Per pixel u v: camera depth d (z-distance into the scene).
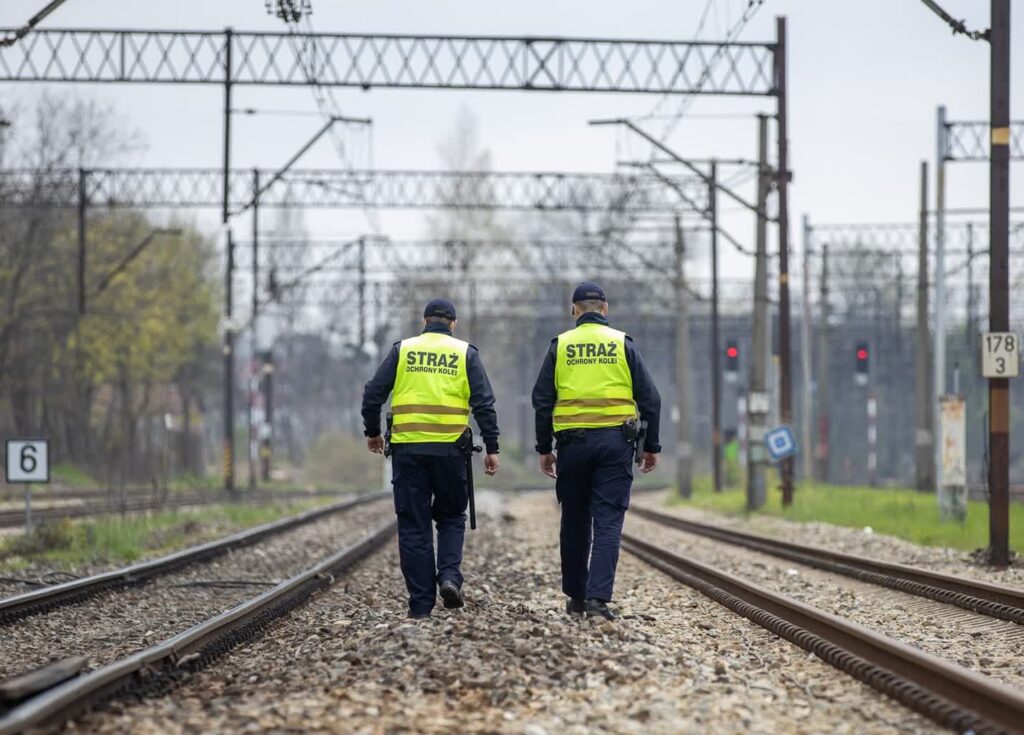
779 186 97.31
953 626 36.25
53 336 181.38
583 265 176.00
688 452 148.00
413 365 33.16
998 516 55.72
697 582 44.91
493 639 28.81
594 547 32.47
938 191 112.75
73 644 33.69
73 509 96.81
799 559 59.69
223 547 63.44
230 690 24.75
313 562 59.31
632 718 22.28
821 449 185.88
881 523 81.56
